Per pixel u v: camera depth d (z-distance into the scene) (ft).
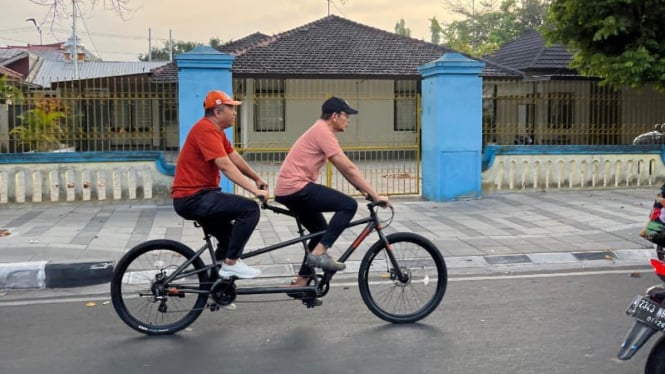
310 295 19.21
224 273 18.54
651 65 44.04
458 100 41.22
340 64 76.28
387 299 19.88
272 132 79.41
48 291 24.11
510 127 45.85
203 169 18.38
